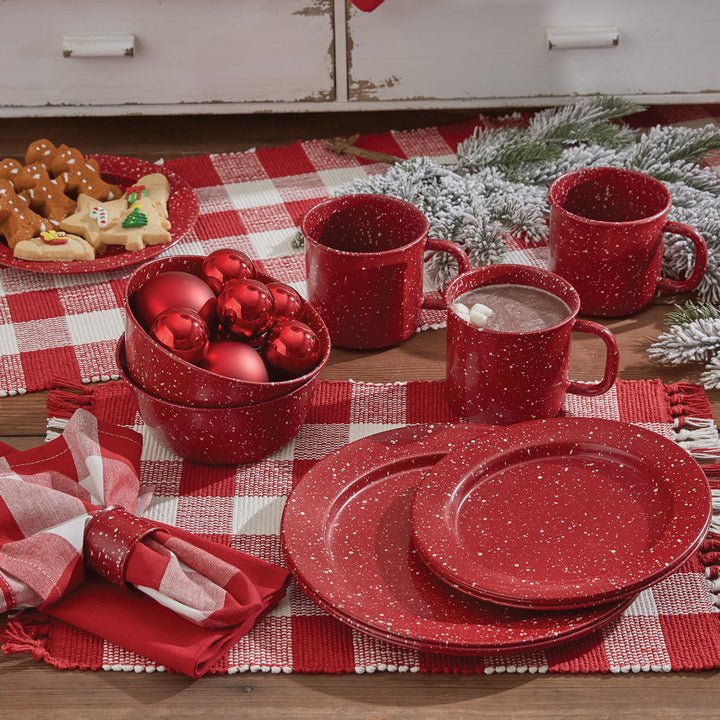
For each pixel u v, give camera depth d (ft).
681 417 2.85
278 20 4.18
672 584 2.38
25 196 3.59
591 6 4.19
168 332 2.43
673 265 3.40
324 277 2.96
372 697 2.17
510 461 2.47
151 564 2.25
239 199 3.92
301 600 2.35
